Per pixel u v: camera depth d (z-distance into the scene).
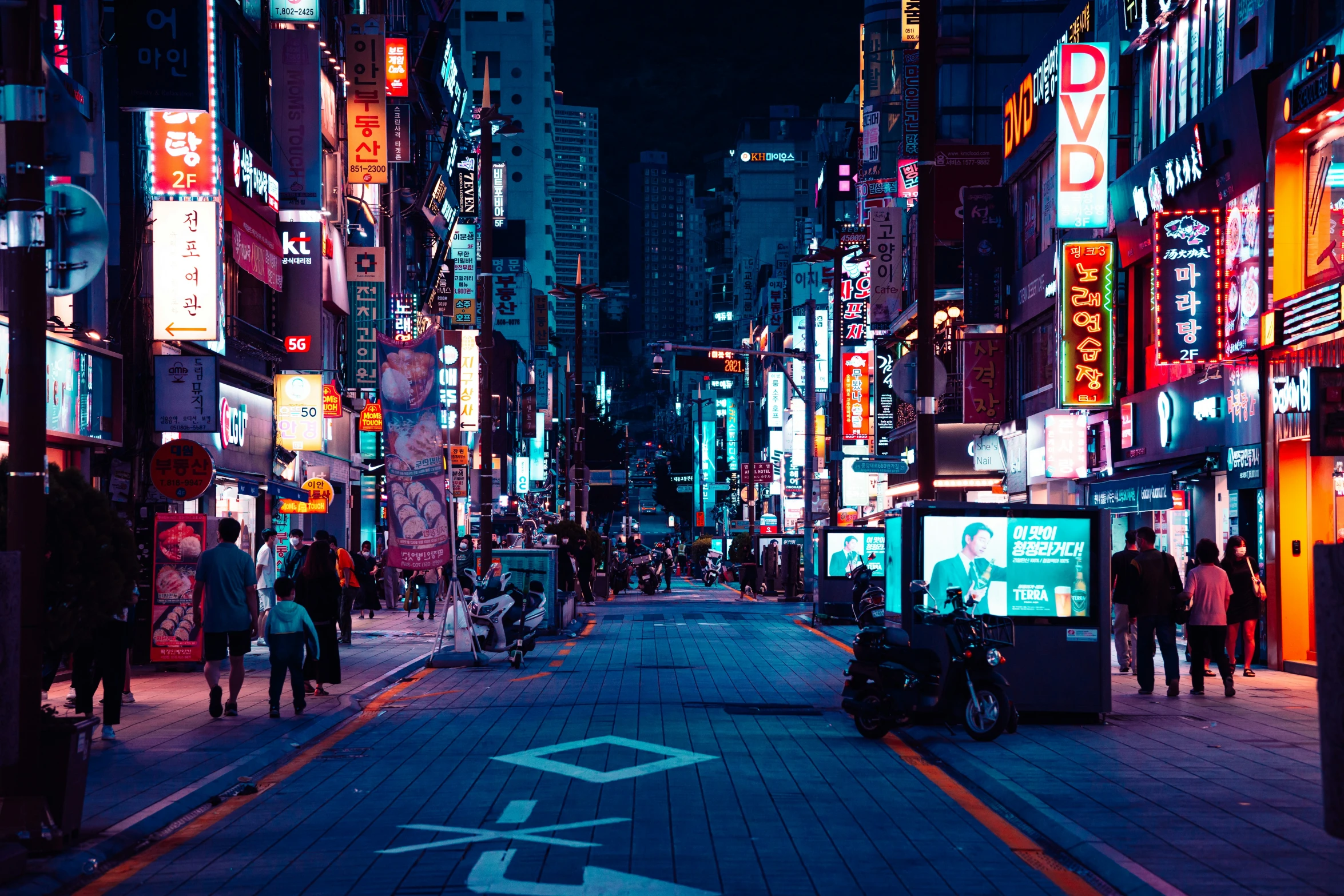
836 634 27.94
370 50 36.28
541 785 10.15
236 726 13.27
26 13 7.93
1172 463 23.03
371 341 36.91
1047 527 14.05
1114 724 13.66
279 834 8.44
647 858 7.67
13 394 7.84
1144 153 25.19
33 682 7.68
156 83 20.73
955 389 37.06
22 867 7.01
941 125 43.28
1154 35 24.45
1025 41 43.03
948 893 6.91
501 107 170.12
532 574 27.61
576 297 53.91
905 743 12.48
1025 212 32.97
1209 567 16.11
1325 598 7.42
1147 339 25.36
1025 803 9.07
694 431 132.00
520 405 91.50
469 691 17.23
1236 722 13.70
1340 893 6.64
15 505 7.80
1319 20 18.70
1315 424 12.00
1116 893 6.94
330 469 36.50
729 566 69.81
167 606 18.61
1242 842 7.82
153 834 8.48
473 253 54.44
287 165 29.83
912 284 43.50
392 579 37.81
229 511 26.42
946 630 12.92
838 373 47.78
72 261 8.61
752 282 190.12
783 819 8.84
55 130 11.39
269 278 28.42
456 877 7.23
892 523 14.70
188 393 21.62
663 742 12.38
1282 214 18.92
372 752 11.91
